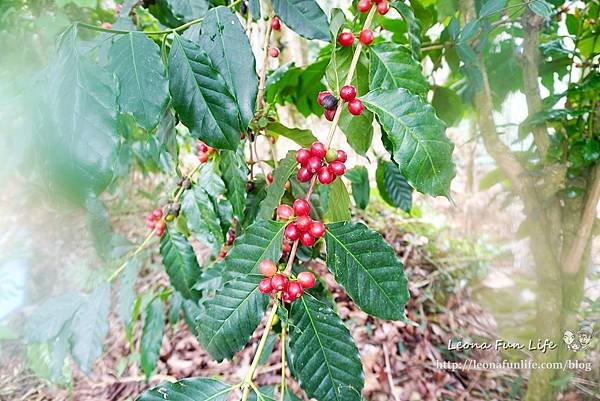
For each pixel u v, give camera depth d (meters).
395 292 0.36
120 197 1.75
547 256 0.75
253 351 1.26
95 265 1.74
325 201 0.55
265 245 0.37
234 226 0.69
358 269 0.36
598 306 0.82
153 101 0.32
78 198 0.28
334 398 0.36
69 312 0.58
